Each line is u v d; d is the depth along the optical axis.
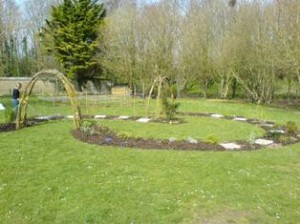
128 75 36.50
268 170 8.93
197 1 39.25
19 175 8.16
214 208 6.45
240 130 15.24
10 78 38.84
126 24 36.72
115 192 7.09
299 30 23.23
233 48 32.44
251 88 33.31
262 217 6.15
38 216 6.07
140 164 9.20
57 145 11.42
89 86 42.31
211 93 40.53
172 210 6.33
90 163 9.23
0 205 6.48
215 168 8.92
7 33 34.56
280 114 21.95
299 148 11.64
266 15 29.72
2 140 12.20
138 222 5.90
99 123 16.45
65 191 7.13
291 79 32.62
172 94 19.86
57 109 23.22
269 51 28.44
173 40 37.16
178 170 8.68
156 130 14.93
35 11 52.16
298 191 7.43
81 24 39.75
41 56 44.94
